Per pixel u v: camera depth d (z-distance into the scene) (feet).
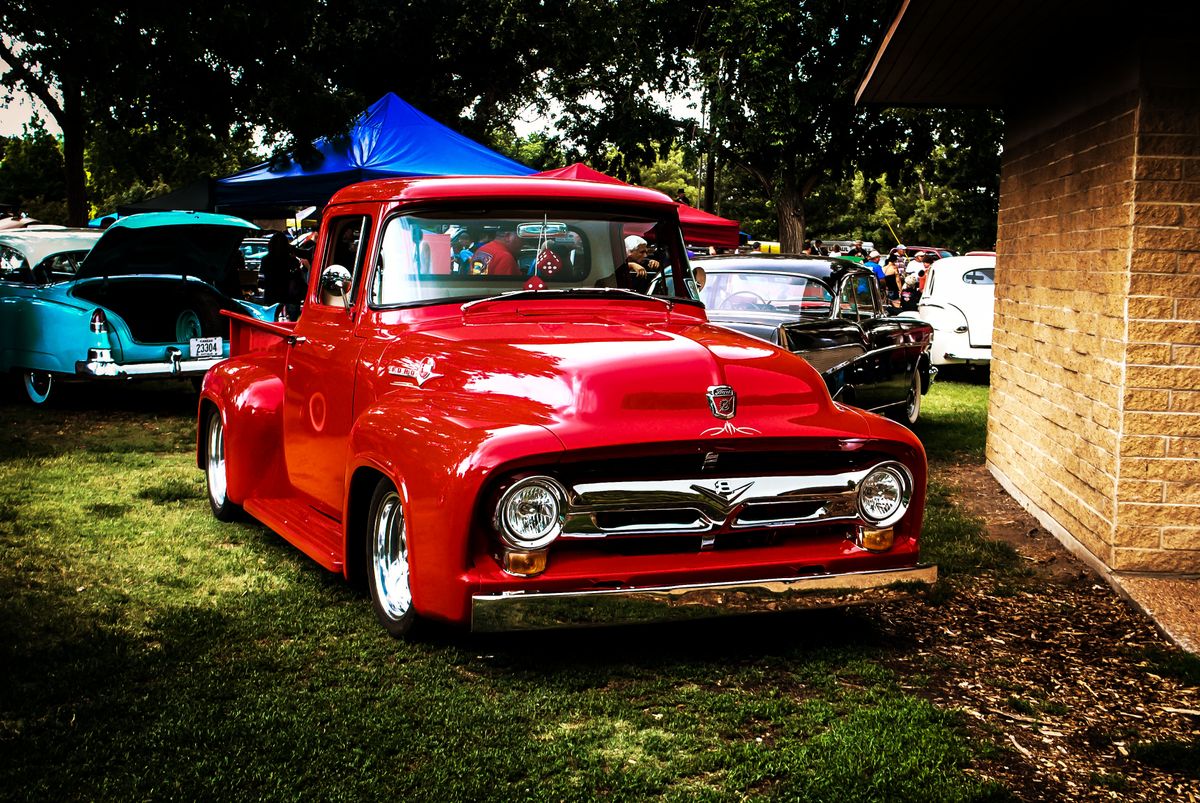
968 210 165.68
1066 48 21.20
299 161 46.78
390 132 46.68
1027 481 23.97
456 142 46.98
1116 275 17.99
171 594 16.20
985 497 25.49
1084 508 19.56
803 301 31.35
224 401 19.57
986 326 51.34
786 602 13.41
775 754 11.12
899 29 20.66
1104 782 10.91
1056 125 22.02
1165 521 17.78
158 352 35.12
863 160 92.02
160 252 35.29
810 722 12.05
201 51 48.03
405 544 14.02
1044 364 22.65
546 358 13.66
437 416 13.42
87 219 63.52
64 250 38.27
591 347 14.07
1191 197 17.21
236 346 21.70
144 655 13.53
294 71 51.37
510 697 12.55
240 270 38.40
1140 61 17.04
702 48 92.68
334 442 16.62
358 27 91.09
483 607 12.22
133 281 35.42
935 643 15.16
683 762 10.96
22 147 178.81
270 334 20.04
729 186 200.03
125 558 18.06
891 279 81.25
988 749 11.50
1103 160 18.81
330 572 17.57
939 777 10.69
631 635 14.92
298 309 19.92
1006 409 26.45
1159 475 17.71
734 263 33.27
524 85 101.50
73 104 60.39
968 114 87.76
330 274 16.43
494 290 16.16
